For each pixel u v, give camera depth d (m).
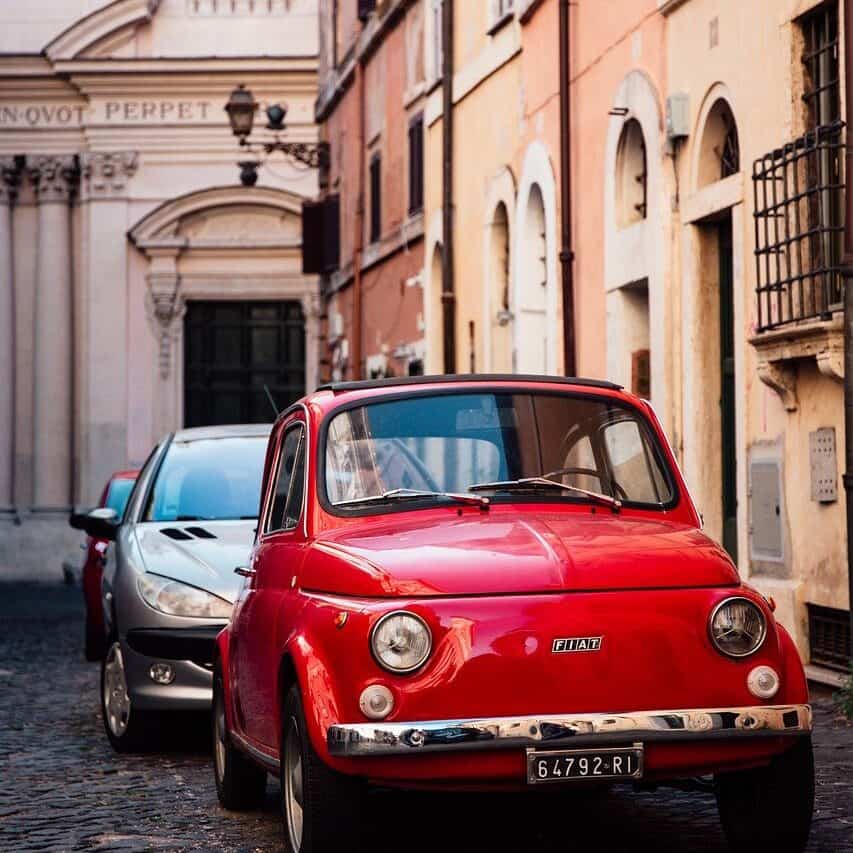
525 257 26.91
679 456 19.86
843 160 15.47
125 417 56.03
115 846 10.21
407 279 35.88
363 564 8.66
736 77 17.88
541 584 8.41
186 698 13.80
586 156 23.44
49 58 55.34
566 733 8.17
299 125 56.06
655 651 8.32
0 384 56.25
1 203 56.19
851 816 10.10
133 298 56.19
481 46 29.45
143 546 14.69
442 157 32.19
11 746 14.93
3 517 56.09
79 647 26.69
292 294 56.25
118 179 56.09
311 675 8.46
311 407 10.14
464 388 10.09
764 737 8.38
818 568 16.06
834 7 15.91
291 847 8.95
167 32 56.53
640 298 22.03
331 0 45.44
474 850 9.74
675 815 10.62
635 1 21.09
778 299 16.23
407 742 8.12
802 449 16.39
